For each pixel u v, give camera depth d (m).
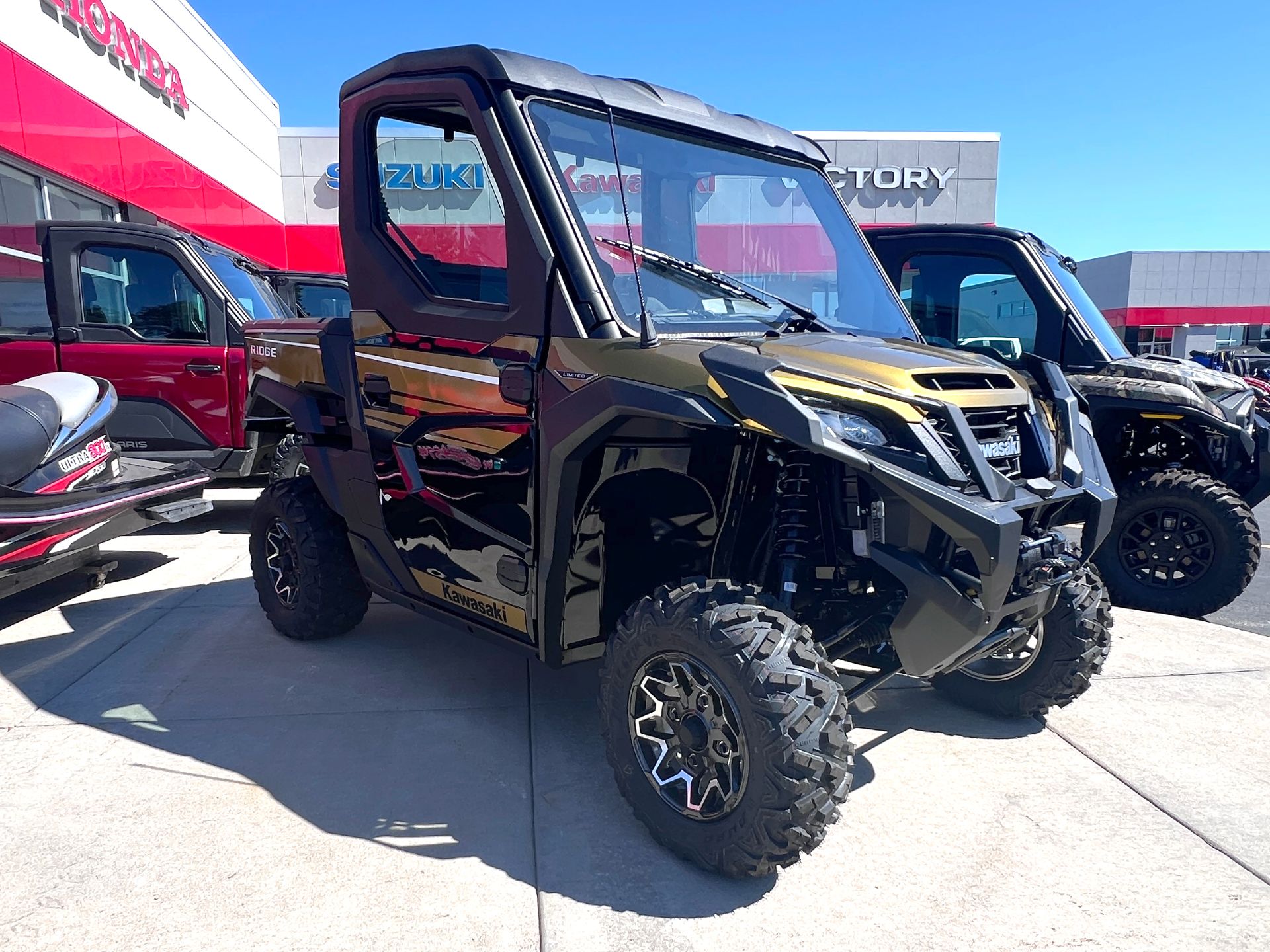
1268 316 40.62
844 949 2.04
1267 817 2.66
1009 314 5.25
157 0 12.95
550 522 2.54
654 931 2.09
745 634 2.17
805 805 2.09
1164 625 4.56
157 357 6.43
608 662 2.48
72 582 5.23
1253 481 4.85
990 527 2.12
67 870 2.30
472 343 2.77
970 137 19.14
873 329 3.13
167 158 13.09
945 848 2.47
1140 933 2.10
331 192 18.64
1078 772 2.94
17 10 9.34
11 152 9.15
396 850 2.41
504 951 2.01
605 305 2.49
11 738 3.10
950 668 2.46
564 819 2.60
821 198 3.42
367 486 3.35
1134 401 4.71
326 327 3.67
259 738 3.11
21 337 6.54
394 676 3.71
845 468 2.35
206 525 7.12
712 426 2.15
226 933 2.06
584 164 2.69
